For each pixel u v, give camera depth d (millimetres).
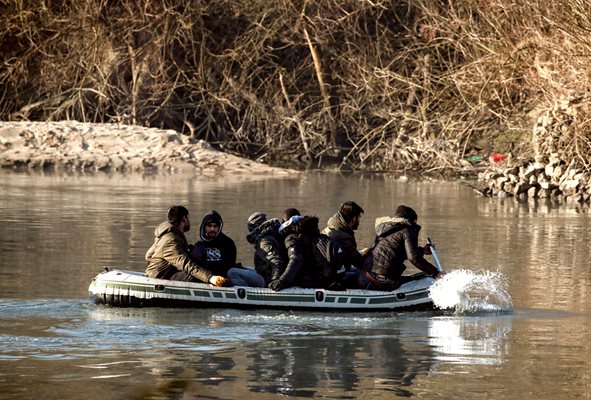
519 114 86188
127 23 97438
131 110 96438
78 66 98750
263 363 23719
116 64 97688
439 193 68812
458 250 43031
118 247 42188
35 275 35500
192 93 97438
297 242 30172
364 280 30531
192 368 23219
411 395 21406
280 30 99875
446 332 27328
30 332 26453
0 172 79625
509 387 22062
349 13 97625
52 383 21938
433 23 95375
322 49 100125
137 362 23672
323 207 57500
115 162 85125
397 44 100812
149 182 73500
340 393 21453
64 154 86625
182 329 27016
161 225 30750
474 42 88688
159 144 88062
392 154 90375
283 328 27391
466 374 23047
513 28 83812
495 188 69312
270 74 100000
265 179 78188
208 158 86500
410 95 95500
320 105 99750
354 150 96438
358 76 98125
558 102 71438
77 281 34312
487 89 88062
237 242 43562
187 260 30125
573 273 37344
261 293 29547
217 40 101438
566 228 50844
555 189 67562
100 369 23047
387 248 30578
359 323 28250
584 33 73188
